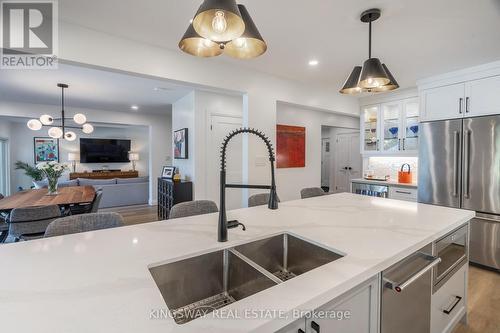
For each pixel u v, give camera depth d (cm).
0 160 626
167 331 61
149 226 151
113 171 837
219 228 125
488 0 172
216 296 119
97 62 215
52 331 61
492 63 278
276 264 139
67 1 175
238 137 462
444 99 316
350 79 212
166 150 698
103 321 65
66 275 90
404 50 253
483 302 215
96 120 602
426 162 330
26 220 255
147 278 88
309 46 246
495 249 268
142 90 418
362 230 141
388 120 426
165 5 180
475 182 283
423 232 138
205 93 428
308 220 162
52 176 379
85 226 155
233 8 97
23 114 511
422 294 135
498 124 268
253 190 320
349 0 174
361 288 97
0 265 97
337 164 713
